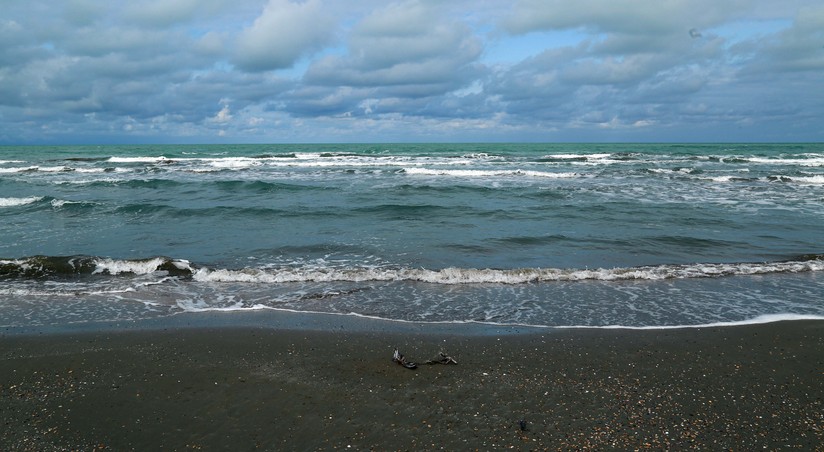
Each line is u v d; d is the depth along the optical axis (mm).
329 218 15773
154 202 19172
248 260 10711
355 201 19469
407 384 5266
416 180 27438
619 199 19828
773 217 15625
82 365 5738
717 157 44562
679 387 5168
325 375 5477
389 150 71562
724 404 4832
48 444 4270
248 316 7430
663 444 4188
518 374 5484
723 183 25375
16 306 7852
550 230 13805
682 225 14422
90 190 23109
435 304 7977
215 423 4559
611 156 47844
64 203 17828
